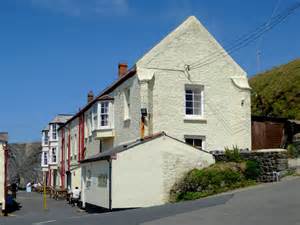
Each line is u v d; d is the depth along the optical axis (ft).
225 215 45.24
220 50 95.40
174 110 90.48
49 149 192.44
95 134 107.96
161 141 77.30
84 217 58.90
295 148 82.58
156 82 90.02
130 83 94.27
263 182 70.64
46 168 205.05
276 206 47.24
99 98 106.93
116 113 103.60
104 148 110.11
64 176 163.02
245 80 96.22
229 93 94.79
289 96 121.19
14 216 80.02
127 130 95.71
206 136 92.02
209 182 72.49
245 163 73.82
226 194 64.59
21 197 143.74
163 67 90.94
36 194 166.20
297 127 96.84
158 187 75.97
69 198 116.16
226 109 94.12
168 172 76.84
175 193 75.87
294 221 38.96
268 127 97.04
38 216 77.20
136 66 89.97
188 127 91.04
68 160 154.30
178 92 91.25
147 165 75.92
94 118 111.34
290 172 70.23
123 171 74.69
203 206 53.67
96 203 81.71
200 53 93.91
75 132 144.15
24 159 261.24
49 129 194.49
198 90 93.76
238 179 72.54
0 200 85.97
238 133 93.86
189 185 74.43
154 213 53.47
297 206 46.03
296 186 60.03
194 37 93.91
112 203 73.56
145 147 76.23
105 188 76.28
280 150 70.08
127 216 53.36
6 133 92.99
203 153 79.05
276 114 118.73
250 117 95.30
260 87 136.26
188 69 92.48
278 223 38.75
